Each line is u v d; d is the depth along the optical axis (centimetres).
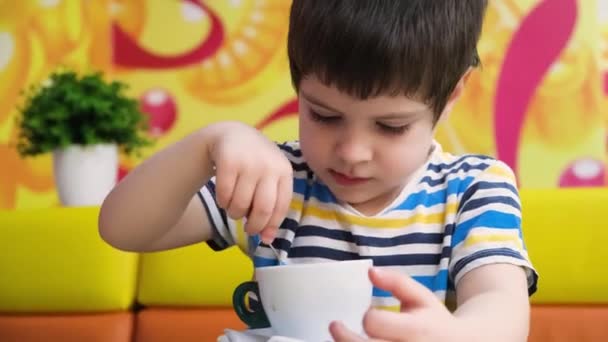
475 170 89
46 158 230
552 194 169
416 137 76
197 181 76
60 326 175
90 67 233
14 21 232
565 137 227
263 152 70
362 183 78
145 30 234
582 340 164
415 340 56
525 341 68
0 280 179
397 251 85
